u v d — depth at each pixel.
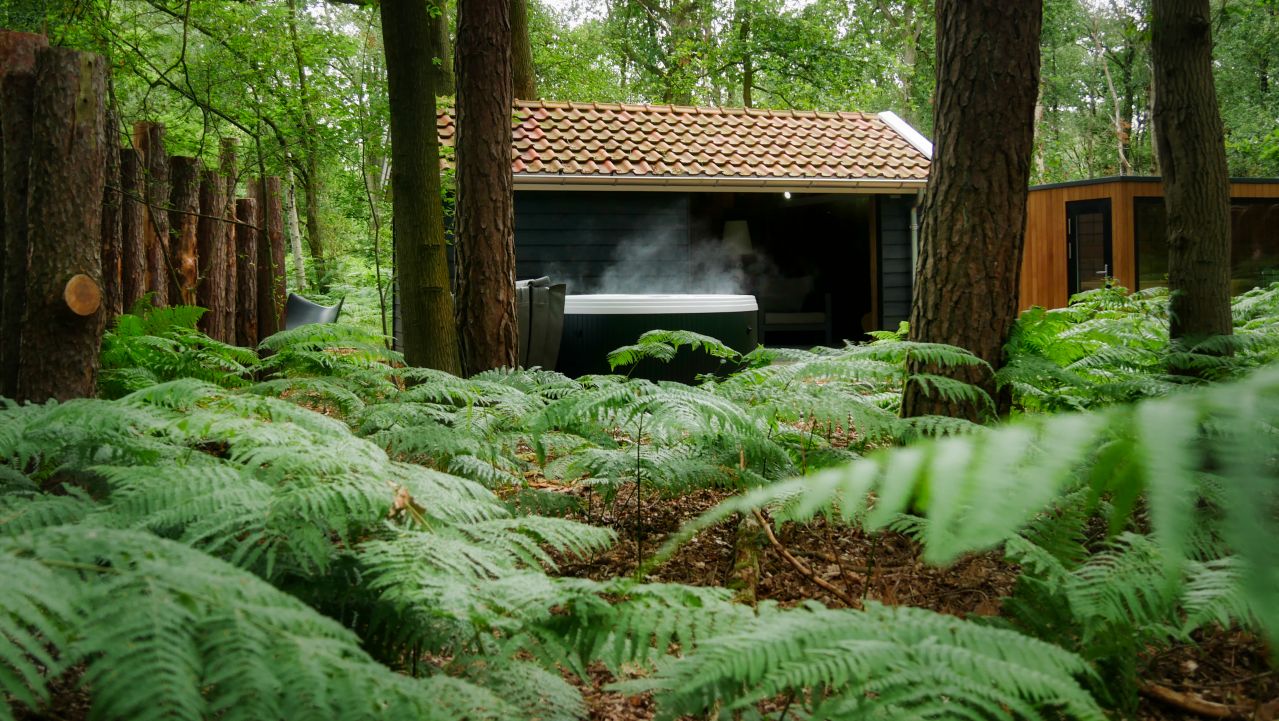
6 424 2.34
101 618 1.18
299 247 16.52
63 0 8.04
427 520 2.17
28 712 1.82
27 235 3.86
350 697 1.19
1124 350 4.57
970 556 3.25
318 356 4.49
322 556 1.85
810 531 3.89
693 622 1.75
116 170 6.38
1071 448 0.61
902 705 1.53
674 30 24.34
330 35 9.84
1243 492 0.51
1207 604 1.94
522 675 1.88
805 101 23.31
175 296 7.68
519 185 11.04
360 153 9.76
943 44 4.15
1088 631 2.05
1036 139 32.34
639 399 3.16
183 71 8.38
